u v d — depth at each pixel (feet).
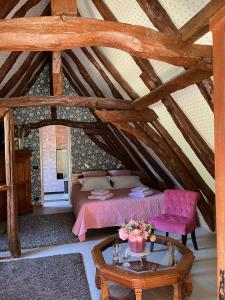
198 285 10.77
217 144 3.84
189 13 7.47
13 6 11.02
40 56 20.36
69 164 25.20
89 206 16.25
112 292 10.27
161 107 13.38
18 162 22.08
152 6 8.41
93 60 15.99
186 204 14.71
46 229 18.13
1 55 13.62
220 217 3.77
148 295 10.05
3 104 14.92
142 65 11.57
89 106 15.62
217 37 3.80
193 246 14.75
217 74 3.82
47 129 30.35
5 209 20.84
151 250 13.85
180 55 7.15
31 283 11.07
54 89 14.99
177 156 15.47
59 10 6.59
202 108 10.42
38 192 24.91
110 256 13.00
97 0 11.07
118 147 24.61
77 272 11.96
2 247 15.30
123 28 6.83
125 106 15.71
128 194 18.90
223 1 5.27
